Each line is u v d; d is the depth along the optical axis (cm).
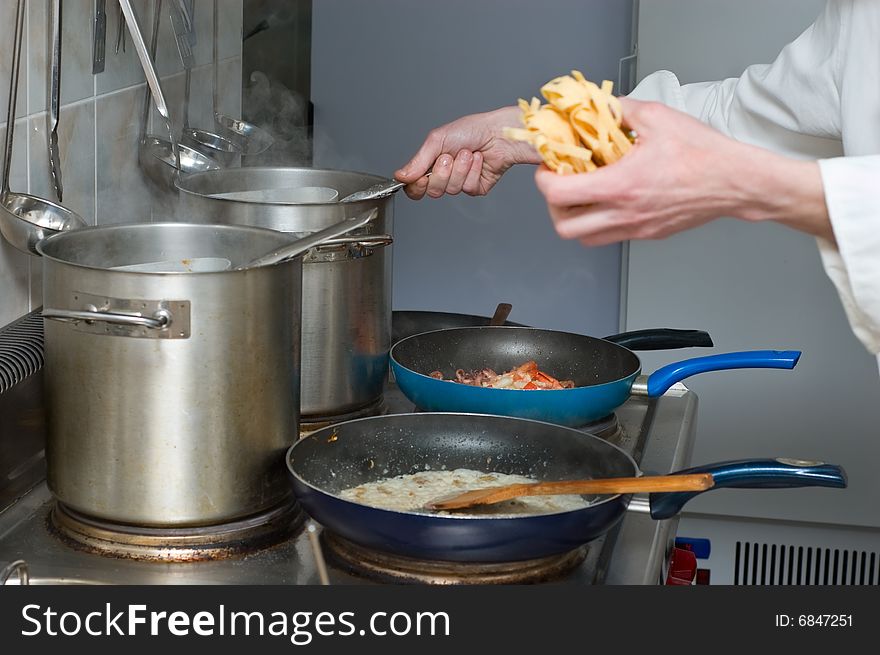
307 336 116
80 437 91
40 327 116
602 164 82
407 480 105
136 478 90
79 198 133
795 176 82
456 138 135
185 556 93
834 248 87
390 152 254
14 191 118
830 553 230
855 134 115
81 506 92
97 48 133
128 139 146
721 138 82
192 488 91
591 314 255
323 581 90
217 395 90
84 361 89
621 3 240
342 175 137
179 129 165
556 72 246
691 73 213
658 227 85
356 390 121
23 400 106
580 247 251
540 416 117
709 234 218
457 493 101
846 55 116
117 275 86
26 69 118
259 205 112
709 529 233
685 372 129
